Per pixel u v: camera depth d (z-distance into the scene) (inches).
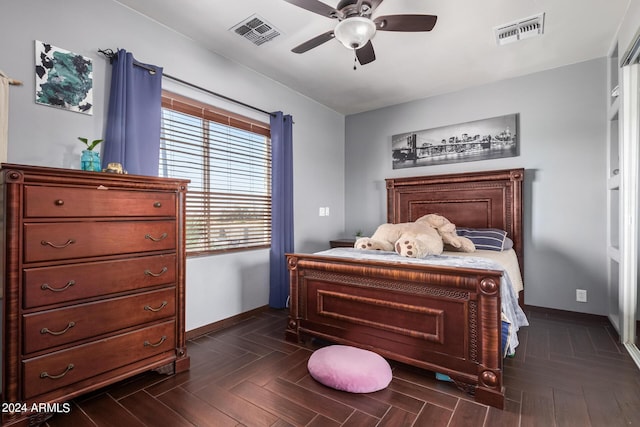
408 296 77.7
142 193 73.2
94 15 83.5
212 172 115.3
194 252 106.9
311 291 96.6
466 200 142.7
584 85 122.6
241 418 62.3
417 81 140.6
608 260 117.4
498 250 119.8
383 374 73.5
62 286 61.1
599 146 120.0
